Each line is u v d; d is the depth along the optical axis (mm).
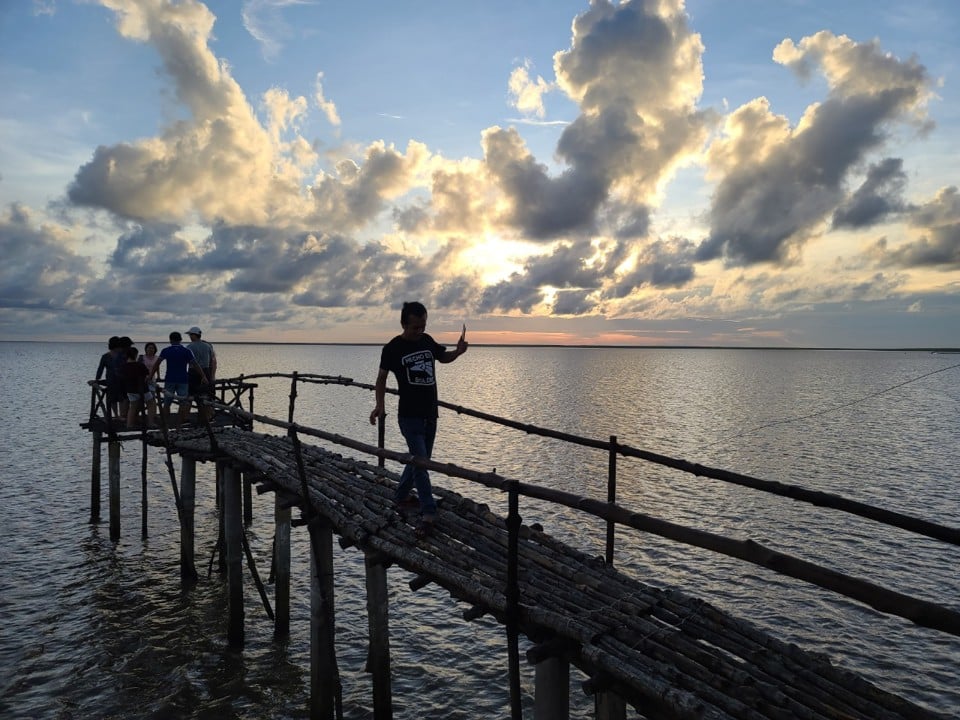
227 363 172500
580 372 152000
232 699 11320
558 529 20953
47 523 21250
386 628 9391
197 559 18234
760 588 16188
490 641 13680
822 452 36156
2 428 43344
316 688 10164
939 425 48281
